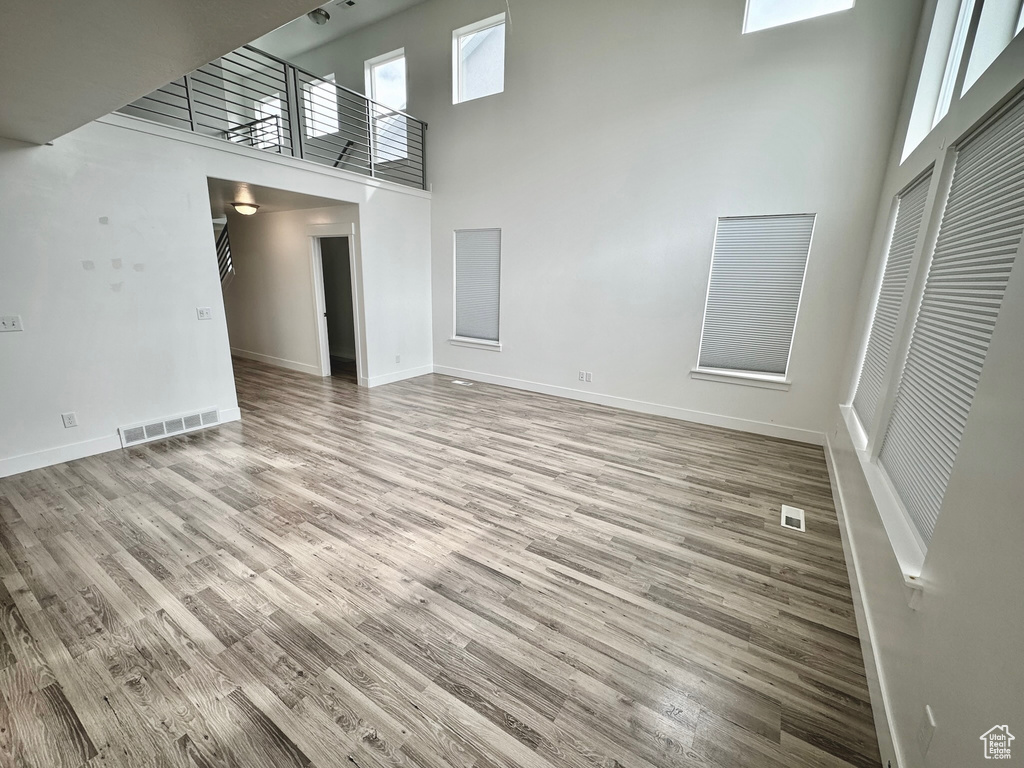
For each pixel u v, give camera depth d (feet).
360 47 21.29
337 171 16.05
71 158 10.21
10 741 4.54
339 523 8.67
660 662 5.66
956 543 3.86
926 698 3.88
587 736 4.72
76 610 6.30
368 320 18.40
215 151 12.64
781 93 12.26
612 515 9.20
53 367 10.61
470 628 6.13
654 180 14.65
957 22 8.59
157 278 12.07
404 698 5.09
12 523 8.44
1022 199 4.27
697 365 15.02
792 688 5.35
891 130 11.09
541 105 16.39
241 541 8.02
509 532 8.50
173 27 4.97
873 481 7.06
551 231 17.08
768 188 12.86
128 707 4.91
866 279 11.35
